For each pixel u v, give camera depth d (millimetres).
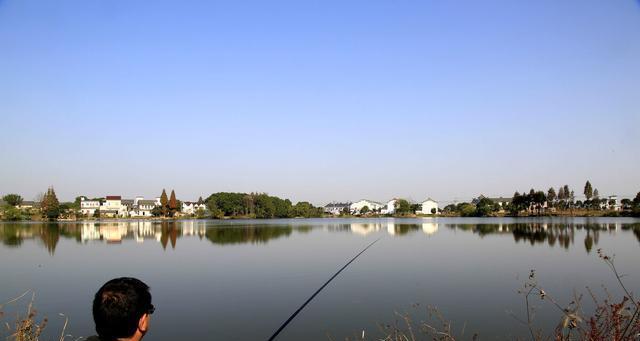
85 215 148000
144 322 3730
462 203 190875
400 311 16297
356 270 25969
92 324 15258
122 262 31172
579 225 74625
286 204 180125
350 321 15023
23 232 66500
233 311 16703
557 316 15133
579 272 24297
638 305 6348
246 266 28234
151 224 102688
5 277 25156
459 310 16266
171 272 26172
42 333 14070
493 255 32719
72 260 32531
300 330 14141
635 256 30984
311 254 34844
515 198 149500
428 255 33031
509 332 13414
